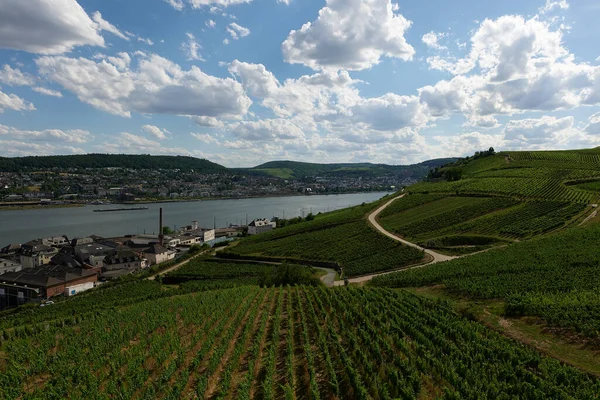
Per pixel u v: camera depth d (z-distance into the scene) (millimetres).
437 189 157250
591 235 73250
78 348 36969
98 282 113312
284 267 80438
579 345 33594
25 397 27125
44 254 141125
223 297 58750
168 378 30906
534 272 57250
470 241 95625
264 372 32625
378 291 57312
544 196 122312
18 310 81938
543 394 25438
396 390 27922
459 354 32031
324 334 40688
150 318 47812
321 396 28297
